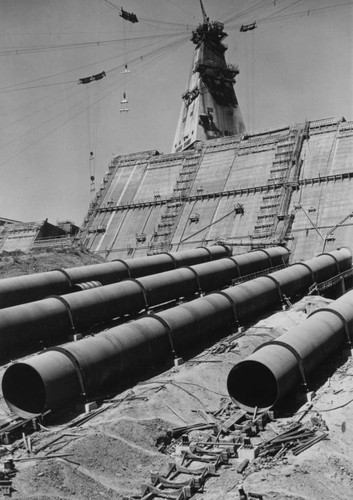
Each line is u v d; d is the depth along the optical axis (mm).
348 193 74125
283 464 20828
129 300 41125
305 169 80000
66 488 19234
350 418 24875
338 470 20547
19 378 26188
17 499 17859
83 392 26531
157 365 32531
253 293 41906
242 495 17953
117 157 101938
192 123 101125
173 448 23156
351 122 82125
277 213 75875
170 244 80375
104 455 21625
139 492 19781
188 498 18922
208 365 32281
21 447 22234
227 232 77938
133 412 25359
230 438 23125
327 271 54000
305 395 27719
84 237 89188
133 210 90062
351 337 34031
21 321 33312
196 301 37438
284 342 28359
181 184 88750
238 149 88688
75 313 36625
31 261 57906
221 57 105938
